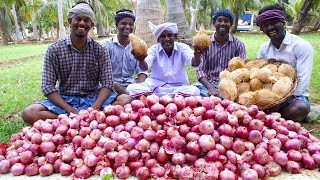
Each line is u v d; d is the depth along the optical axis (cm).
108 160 296
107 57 452
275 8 450
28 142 329
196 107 336
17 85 901
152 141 302
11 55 1902
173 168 283
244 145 296
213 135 296
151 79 504
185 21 1161
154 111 322
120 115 332
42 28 4844
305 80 441
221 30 522
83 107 446
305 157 300
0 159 319
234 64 467
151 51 489
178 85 501
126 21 540
